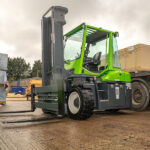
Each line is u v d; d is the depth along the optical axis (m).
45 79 4.49
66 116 4.08
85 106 3.51
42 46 4.59
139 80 5.23
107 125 3.06
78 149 1.81
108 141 2.08
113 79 4.32
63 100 3.53
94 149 1.80
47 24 4.62
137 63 5.14
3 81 7.31
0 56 7.27
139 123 3.24
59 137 2.26
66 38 4.80
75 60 4.25
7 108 6.10
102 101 3.97
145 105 5.04
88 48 4.62
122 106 4.41
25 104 8.07
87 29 4.36
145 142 2.04
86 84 3.77
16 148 1.83
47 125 3.08
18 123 3.25
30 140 2.13
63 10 3.68
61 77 3.59
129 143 2.00
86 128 2.81
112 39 4.55
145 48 5.13
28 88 14.72
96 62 4.43
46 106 4.06
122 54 5.71
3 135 2.37
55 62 3.61
